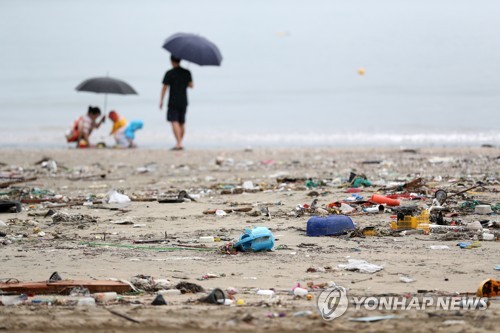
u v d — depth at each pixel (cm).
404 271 1638
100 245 1989
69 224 2333
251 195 2856
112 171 3841
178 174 3669
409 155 4234
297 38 10012
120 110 6856
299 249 1905
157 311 1293
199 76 8312
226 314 1270
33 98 7275
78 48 9906
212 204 2666
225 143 5394
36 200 2830
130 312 1287
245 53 9425
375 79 7788
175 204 2686
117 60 9244
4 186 3294
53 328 1220
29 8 12388
